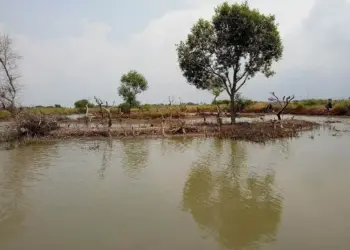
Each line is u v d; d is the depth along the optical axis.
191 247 7.87
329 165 16.14
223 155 19.56
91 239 8.35
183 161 18.02
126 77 60.34
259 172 15.08
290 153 19.70
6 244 8.16
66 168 16.39
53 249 7.85
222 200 11.31
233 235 8.52
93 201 11.30
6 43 31.12
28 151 21.62
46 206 10.84
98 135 29.55
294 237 8.30
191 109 64.19
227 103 70.06
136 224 9.28
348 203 10.65
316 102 60.91
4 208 10.69
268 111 60.59
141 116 54.78
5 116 51.62
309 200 11.04
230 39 35.00
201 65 36.66
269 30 35.47
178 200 11.36
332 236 8.30
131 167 16.59
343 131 30.81
